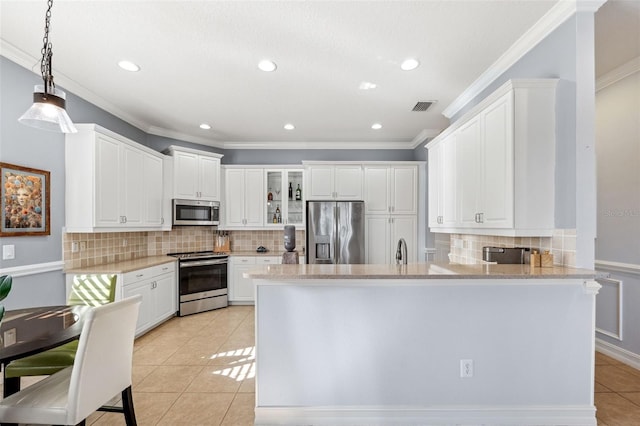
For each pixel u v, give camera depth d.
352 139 5.06
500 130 2.15
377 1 1.91
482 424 1.93
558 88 2.04
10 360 1.28
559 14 1.98
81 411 1.42
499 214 2.17
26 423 1.41
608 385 2.36
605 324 2.91
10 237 2.46
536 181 2.04
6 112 2.45
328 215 4.52
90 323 1.44
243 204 5.04
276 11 2.00
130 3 1.92
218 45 2.37
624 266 2.71
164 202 4.22
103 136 3.11
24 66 2.57
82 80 2.95
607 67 2.74
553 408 1.92
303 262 5.02
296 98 3.37
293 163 5.26
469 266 2.19
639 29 2.23
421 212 4.73
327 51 2.45
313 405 1.96
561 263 2.02
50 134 2.83
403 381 1.96
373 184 4.75
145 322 3.48
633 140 2.68
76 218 2.99
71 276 2.97
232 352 3.04
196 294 4.36
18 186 2.52
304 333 1.96
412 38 2.28
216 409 2.11
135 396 2.27
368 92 3.22
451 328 1.95
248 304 4.82
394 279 1.88
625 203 2.73
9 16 2.03
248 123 4.24
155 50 2.44
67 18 2.05
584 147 1.91
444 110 3.70
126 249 3.97
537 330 1.93
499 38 2.28
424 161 4.73
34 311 1.95
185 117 3.99
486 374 1.94
